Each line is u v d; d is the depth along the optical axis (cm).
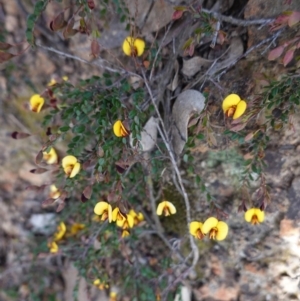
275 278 19
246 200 17
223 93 17
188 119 17
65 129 16
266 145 16
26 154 22
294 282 19
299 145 17
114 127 14
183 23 18
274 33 16
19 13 21
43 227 24
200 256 21
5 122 22
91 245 20
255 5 16
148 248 22
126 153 15
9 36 21
